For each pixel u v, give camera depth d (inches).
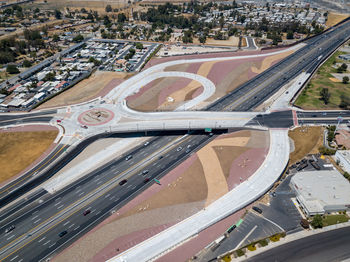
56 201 5162.4
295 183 5324.8
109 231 4564.5
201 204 5019.7
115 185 5541.3
